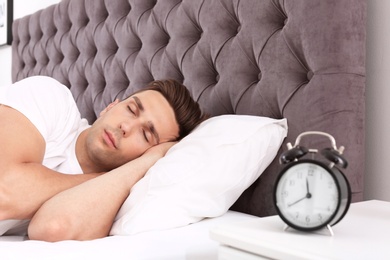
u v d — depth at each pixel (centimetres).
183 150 114
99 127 131
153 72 169
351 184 112
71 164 132
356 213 87
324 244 66
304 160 71
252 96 131
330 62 112
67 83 235
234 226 76
